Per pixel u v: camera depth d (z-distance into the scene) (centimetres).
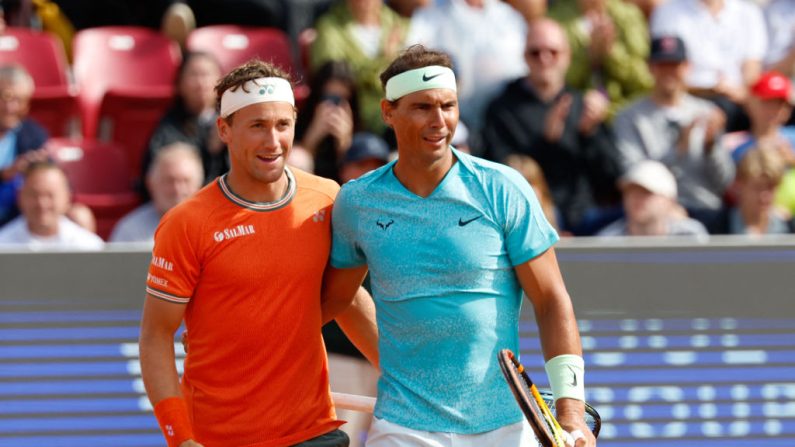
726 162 2833
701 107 2867
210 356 1331
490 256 1254
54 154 2911
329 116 2745
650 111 2852
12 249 1875
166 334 1313
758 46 3347
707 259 1916
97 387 1867
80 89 3219
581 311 1911
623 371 1906
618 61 3161
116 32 3306
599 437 1905
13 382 1856
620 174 2822
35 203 2361
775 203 2655
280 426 1340
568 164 2823
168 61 3294
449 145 1268
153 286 1302
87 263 1872
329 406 1387
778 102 2953
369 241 1279
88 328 1869
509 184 1259
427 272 1255
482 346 1262
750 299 1917
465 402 1267
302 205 1335
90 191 2923
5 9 3375
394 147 2831
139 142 3158
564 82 3005
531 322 1912
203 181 2755
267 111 1281
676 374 1912
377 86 2947
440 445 1266
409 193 1265
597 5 3198
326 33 3058
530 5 3278
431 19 3109
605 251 1909
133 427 1873
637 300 1911
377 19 3091
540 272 1262
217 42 3269
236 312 1313
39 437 1858
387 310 1292
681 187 2814
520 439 1288
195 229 1298
